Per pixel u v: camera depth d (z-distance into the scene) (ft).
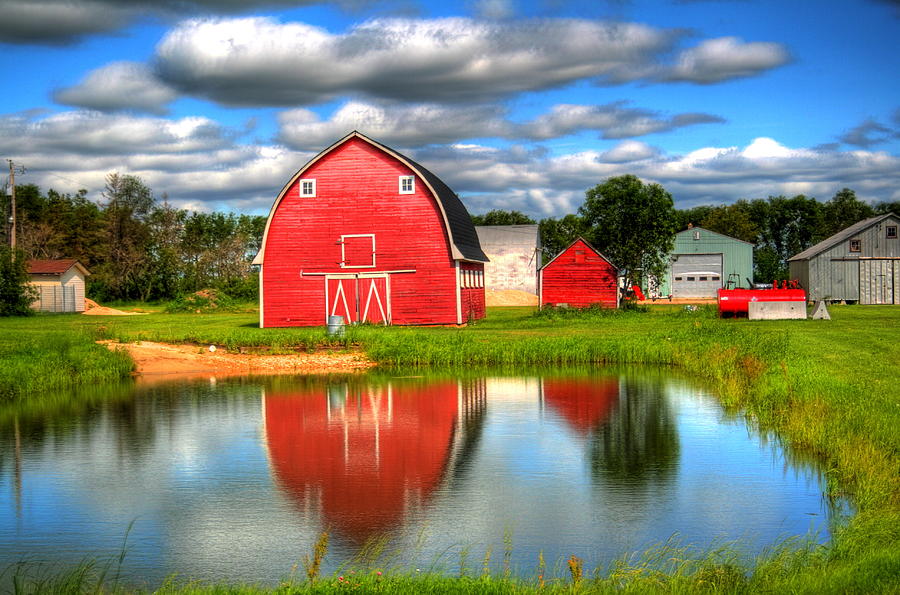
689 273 252.21
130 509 38.24
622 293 180.34
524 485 41.47
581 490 40.47
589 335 114.73
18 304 195.93
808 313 157.48
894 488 35.32
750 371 70.85
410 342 99.30
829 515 36.11
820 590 25.07
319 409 64.64
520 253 275.18
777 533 33.71
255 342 105.70
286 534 34.45
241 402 68.64
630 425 56.65
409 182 134.82
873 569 26.13
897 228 200.85
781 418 55.06
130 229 330.95
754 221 393.70
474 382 79.46
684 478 42.50
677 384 76.59
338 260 135.85
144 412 64.28
